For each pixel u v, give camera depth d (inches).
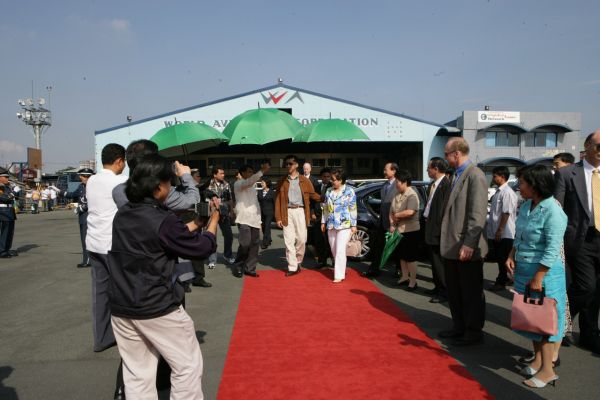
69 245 442.0
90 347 161.9
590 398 120.0
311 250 351.6
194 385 94.3
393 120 1055.6
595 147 151.3
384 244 263.3
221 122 1020.5
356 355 149.3
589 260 152.9
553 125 1092.5
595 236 151.4
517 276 135.3
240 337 167.5
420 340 163.9
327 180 289.6
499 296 229.5
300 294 230.2
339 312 198.8
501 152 1097.4
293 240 273.3
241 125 248.1
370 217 315.3
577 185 154.5
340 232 253.6
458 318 165.3
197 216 102.9
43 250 406.0
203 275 247.0
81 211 316.2
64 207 1360.7
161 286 90.1
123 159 154.6
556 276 129.9
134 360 96.1
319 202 291.9
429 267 304.8
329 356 148.4
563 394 122.0
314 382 128.9
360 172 1257.4
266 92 1024.2
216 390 124.0
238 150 1192.2
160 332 90.9
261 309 204.2
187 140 212.5
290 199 273.3
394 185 258.1
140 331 91.6
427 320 187.8
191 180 134.6
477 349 156.0
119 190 131.5
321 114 1034.7
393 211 243.1
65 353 156.1
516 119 1102.4
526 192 131.7
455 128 1071.6
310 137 268.7
